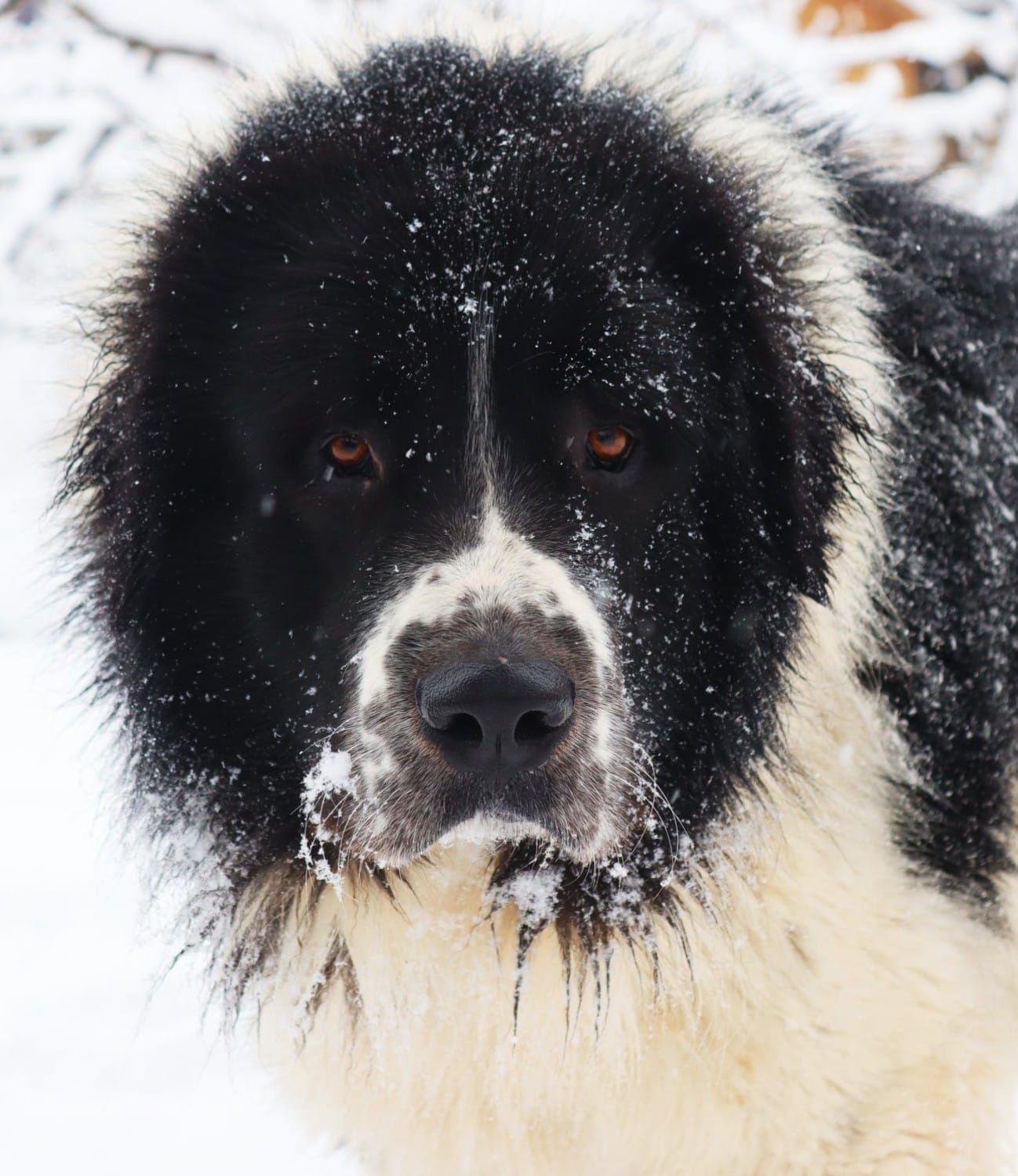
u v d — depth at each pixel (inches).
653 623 254.8
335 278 245.8
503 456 243.6
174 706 267.1
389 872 259.1
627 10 309.4
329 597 252.5
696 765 261.3
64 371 287.9
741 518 260.4
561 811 234.8
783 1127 258.7
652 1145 266.1
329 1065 275.6
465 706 223.9
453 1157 274.8
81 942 469.7
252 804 265.6
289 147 264.2
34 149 733.9
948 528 292.0
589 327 241.9
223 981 278.2
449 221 245.0
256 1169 338.3
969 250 324.2
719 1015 256.5
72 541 280.8
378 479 248.8
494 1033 265.3
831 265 271.0
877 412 269.4
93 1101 371.2
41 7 737.0
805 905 258.2
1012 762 294.7
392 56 277.3
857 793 275.0
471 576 233.8
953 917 274.1
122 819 280.8
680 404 250.5
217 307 259.4
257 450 253.8
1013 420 309.9
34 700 707.4
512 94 264.5
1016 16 759.7
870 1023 259.6
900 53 757.3
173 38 722.8
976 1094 269.6
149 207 274.2
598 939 260.4
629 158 259.0
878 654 278.8
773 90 327.3
